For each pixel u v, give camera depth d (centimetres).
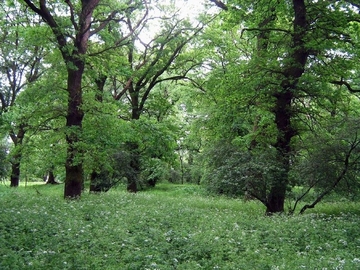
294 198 1712
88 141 1753
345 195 1593
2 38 2931
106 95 2153
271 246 950
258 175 1516
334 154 1471
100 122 1847
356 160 1483
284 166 1555
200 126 2883
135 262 752
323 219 1288
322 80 1664
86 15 1823
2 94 3109
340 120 1653
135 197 2055
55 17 1825
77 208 1395
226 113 2111
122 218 1199
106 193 2238
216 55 2788
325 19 1609
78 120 1831
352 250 897
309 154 1542
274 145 1727
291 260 812
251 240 966
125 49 2816
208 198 2311
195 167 3656
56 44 1744
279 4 1720
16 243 830
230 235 1007
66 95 1809
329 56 1714
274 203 1593
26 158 1950
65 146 1817
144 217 1234
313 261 783
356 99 2527
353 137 1461
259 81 1659
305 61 1711
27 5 1839
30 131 1894
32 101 1747
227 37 2742
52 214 1217
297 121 1823
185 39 2689
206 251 859
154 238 957
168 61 2748
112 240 908
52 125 2039
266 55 1714
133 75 2558
